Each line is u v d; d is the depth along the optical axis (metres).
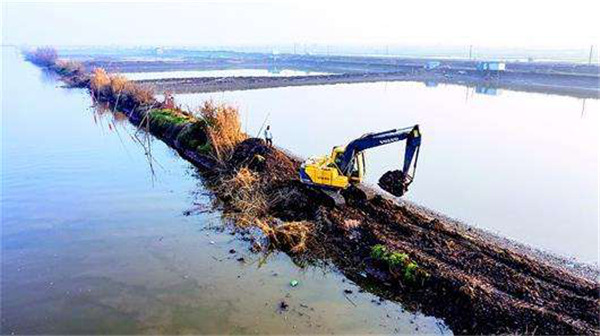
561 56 199.25
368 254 14.60
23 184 21.92
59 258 15.03
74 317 12.01
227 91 55.53
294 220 17.38
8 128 33.81
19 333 11.40
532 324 11.02
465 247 14.77
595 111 42.09
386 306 12.59
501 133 32.22
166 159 26.28
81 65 81.00
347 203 17.66
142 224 17.61
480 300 11.80
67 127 34.38
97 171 24.06
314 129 32.50
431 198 19.72
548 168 23.95
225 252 15.48
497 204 19.06
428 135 31.38
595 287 12.45
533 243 15.79
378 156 25.81
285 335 11.31
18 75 75.44
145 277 13.91
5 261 14.81
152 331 11.45
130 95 41.97
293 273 14.20
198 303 12.61
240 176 19.95
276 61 129.25
